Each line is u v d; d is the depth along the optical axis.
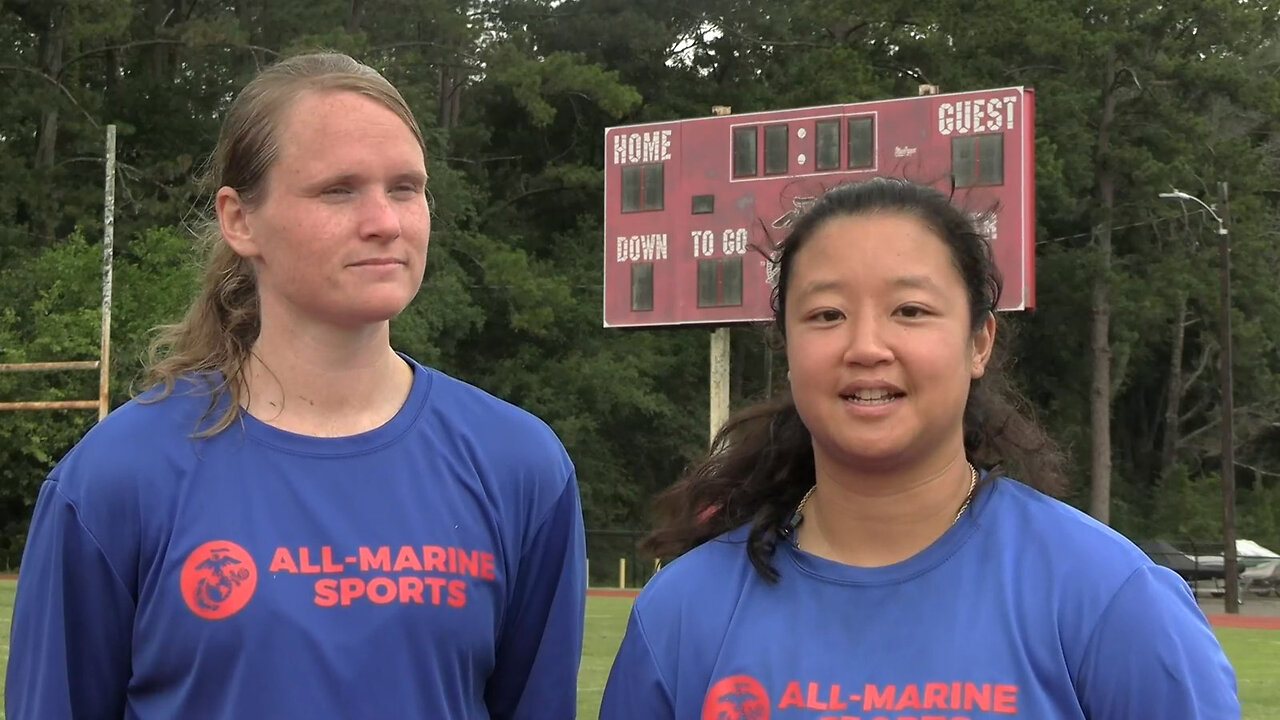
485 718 2.38
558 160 37.31
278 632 2.15
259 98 2.34
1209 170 35.47
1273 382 39.56
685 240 17.19
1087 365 37.22
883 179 2.33
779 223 2.57
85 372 24.08
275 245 2.29
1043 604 2.07
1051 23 33.50
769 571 2.23
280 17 33.06
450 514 2.30
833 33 38.03
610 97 33.66
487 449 2.40
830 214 2.22
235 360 2.37
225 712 2.14
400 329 30.23
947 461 2.21
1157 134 35.31
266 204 2.30
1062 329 36.19
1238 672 11.33
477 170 36.34
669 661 2.25
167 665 2.18
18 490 24.73
